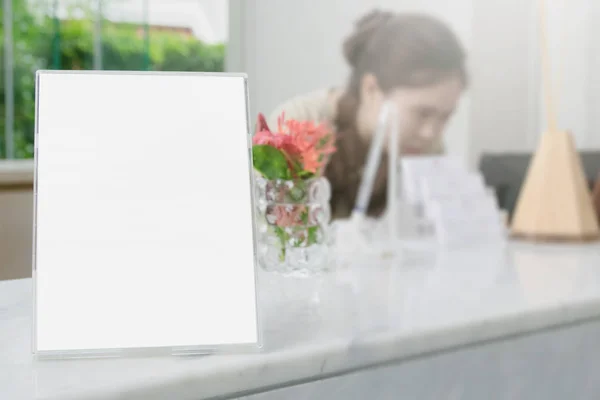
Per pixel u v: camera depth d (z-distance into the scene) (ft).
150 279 1.93
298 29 12.05
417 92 11.29
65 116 1.92
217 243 1.97
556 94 9.95
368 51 11.48
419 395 2.38
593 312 2.96
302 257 3.36
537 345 2.78
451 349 2.48
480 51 11.08
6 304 2.61
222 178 1.98
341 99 10.90
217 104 2.00
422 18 11.38
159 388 1.75
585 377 2.99
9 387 1.67
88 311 1.90
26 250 5.90
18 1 16.90
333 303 2.73
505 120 10.94
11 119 17.58
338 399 2.14
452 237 4.84
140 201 1.94
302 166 3.31
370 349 2.20
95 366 1.84
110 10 14.69
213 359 1.92
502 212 5.52
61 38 15.96
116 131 1.94
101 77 1.95
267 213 3.34
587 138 9.35
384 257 4.13
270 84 12.33
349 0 11.66
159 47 13.98
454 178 5.15
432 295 2.96
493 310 2.68
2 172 5.82
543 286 3.23
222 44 12.87
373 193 10.48
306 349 2.05
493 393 2.65
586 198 5.16
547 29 10.05
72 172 1.91
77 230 1.90
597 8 9.14
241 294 1.97
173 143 1.96
